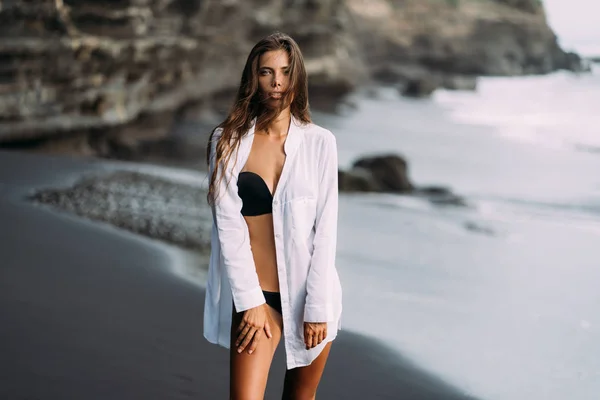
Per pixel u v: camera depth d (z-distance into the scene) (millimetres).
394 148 17031
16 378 3359
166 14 18547
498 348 4441
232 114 2447
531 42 48281
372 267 6305
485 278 6242
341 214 8836
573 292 5953
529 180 13453
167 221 7414
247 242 2432
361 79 34031
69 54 13680
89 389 3309
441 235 7977
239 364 2426
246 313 2379
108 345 3844
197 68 19078
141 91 15820
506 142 19141
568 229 8828
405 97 32312
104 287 4918
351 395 3520
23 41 12844
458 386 3787
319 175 2449
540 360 4297
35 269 5211
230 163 2426
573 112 28359
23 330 3961
